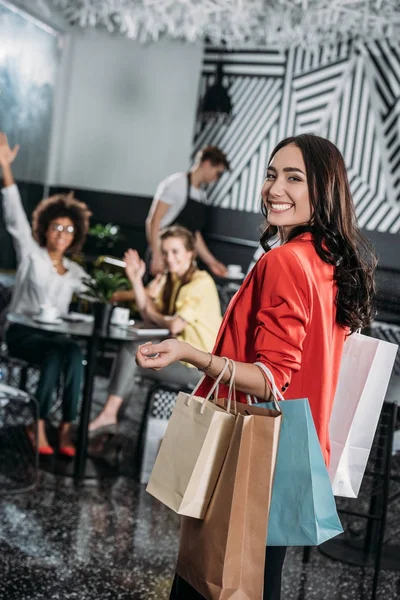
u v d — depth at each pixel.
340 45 7.00
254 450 1.57
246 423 1.56
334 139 7.08
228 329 1.78
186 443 1.61
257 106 7.59
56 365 4.46
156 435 4.28
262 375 1.61
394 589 3.31
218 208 7.78
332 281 1.75
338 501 4.40
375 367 1.89
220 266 7.05
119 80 8.41
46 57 8.41
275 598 1.79
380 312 6.30
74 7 7.58
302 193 1.75
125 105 8.39
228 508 1.56
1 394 3.87
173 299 4.70
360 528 4.05
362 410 1.90
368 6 5.80
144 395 6.46
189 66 8.03
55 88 8.59
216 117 7.53
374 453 3.34
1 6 7.66
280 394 1.64
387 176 6.77
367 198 6.88
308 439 1.60
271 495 1.63
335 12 5.90
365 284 1.80
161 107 8.21
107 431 4.62
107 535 3.53
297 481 1.61
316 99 7.20
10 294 5.68
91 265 7.49
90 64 8.52
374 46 6.80
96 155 8.55
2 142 4.81
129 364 4.64
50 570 3.09
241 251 7.61
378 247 6.73
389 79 6.74
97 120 8.55
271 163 1.79
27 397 3.94
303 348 1.70
